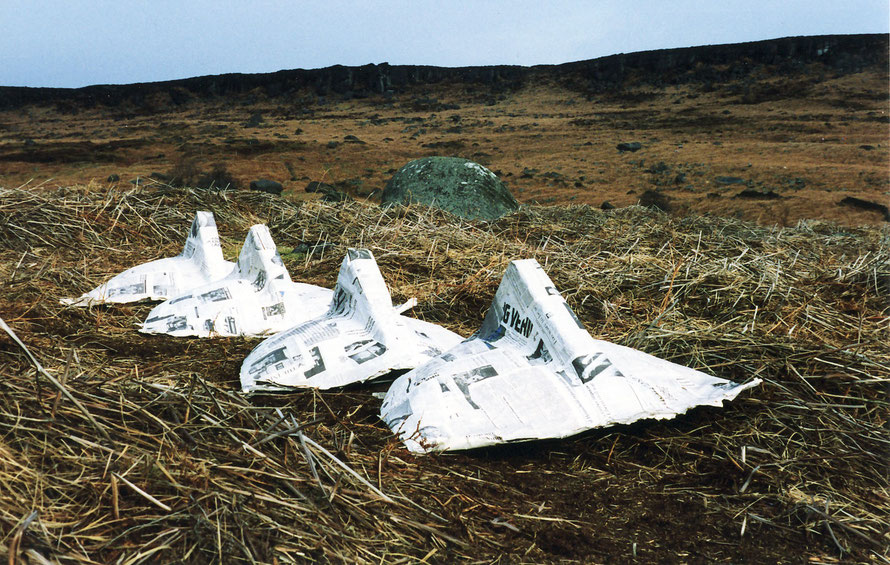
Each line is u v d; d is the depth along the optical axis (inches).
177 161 1337.4
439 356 123.7
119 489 82.2
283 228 335.6
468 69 3363.7
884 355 150.7
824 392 130.2
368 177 1136.8
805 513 91.0
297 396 126.4
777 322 181.8
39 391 99.0
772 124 1839.3
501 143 1702.8
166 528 76.8
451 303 211.3
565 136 1820.9
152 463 85.7
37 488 79.5
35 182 981.2
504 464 103.0
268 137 1900.8
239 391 128.3
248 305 174.6
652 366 116.6
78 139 2011.6
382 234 300.7
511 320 124.6
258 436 99.0
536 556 81.1
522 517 89.0
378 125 2351.1
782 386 127.3
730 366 142.3
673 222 338.3
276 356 136.9
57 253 267.6
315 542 78.4
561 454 106.2
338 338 138.2
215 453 93.0
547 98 3031.5
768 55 2847.0
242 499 83.0
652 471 102.7
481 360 116.4
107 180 983.6
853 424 115.9
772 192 839.1
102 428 88.4
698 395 112.3
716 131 1791.3
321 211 352.8
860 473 102.8
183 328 168.2
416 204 372.5
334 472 92.8
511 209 420.2
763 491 97.4
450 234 298.0
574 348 111.4
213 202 361.4
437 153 1530.5
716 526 88.6
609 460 105.2
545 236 319.9
